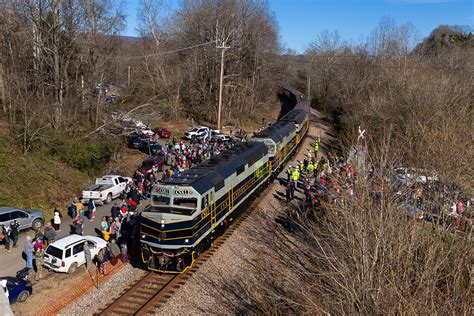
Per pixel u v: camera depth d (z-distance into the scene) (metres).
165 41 76.06
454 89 32.44
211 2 69.19
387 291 11.47
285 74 98.50
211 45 66.00
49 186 30.91
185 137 54.78
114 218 23.75
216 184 22.39
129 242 23.33
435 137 20.86
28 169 30.91
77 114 40.12
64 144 34.59
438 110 27.73
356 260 12.37
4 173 29.36
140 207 29.81
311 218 25.09
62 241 20.64
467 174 19.08
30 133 33.19
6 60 36.94
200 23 68.44
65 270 19.89
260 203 30.50
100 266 20.08
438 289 11.27
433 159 19.05
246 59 72.38
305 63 114.38
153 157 39.75
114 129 41.53
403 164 20.94
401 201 16.23
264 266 20.67
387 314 10.62
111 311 16.47
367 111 37.62
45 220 27.73
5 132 34.00
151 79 60.34
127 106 49.66
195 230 19.77
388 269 12.16
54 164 33.44
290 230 25.27
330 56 95.44
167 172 34.78
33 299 17.75
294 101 83.88
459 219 15.12
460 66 55.16
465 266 12.08
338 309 12.40
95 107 42.72
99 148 36.09
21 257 22.03
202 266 20.59
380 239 12.14
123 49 76.12
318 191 26.11
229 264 21.03
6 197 27.73
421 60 65.56
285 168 41.50
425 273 11.05
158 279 19.30
